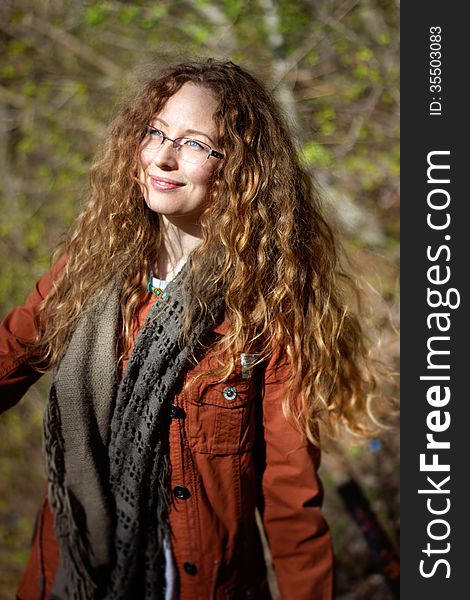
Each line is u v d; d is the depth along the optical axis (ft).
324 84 9.93
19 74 10.36
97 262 4.62
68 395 4.45
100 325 4.45
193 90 4.30
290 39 9.73
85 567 4.90
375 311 9.55
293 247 4.70
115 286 4.51
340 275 6.48
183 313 4.34
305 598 4.79
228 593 5.06
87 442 4.56
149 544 4.94
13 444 9.57
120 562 4.95
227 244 4.42
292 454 4.75
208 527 4.80
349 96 9.96
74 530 4.81
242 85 4.50
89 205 4.88
